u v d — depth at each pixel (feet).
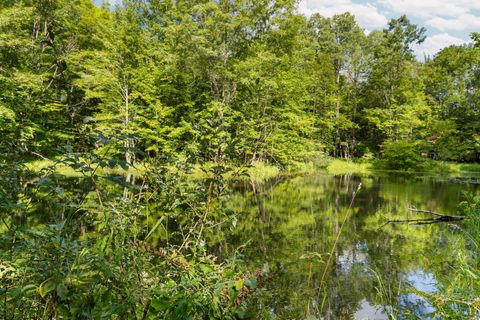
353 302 12.14
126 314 4.39
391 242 20.35
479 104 99.04
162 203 8.36
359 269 15.66
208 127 8.00
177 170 8.27
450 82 107.96
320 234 22.11
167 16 79.92
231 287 4.73
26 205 6.47
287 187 49.24
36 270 4.89
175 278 5.83
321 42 119.34
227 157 8.13
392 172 84.38
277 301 11.53
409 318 10.43
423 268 15.66
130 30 69.62
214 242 17.60
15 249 5.53
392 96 105.91
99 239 4.70
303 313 10.89
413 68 111.45
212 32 66.33
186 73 72.23
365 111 107.86
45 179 5.62
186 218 8.71
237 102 68.59
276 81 67.36
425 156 106.73
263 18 71.82
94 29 69.87
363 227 24.34
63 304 4.22
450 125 95.55
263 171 69.26
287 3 70.90
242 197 37.91
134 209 6.59
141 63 69.36
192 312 4.66
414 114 99.71
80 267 4.51
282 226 24.25
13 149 6.56
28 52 45.73
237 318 5.17
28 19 49.93
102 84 63.82
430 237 21.43
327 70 100.99
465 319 6.90
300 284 13.52
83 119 5.14
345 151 110.32
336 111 106.01
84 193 6.11
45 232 5.42
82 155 5.05
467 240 18.88
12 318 4.60
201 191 8.32
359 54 110.63
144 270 5.34
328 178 64.95
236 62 69.92
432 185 52.70
